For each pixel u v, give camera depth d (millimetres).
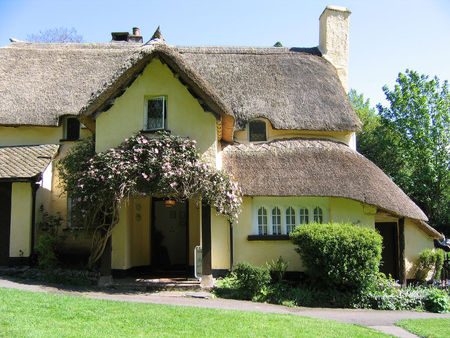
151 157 11023
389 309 11414
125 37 22297
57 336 6172
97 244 11789
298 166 14195
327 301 11484
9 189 13797
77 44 20594
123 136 12180
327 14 20891
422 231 14875
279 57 19359
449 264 15680
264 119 16062
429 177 25297
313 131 16172
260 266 13477
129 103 12344
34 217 13680
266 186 13328
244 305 10141
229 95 16578
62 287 10812
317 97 17109
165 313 8125
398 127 26609
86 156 12367
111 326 6988
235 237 13656
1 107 15266
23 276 12031
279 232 13953
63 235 14336
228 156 14727
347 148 15820
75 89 16312
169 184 10828
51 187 15023
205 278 11586
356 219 13914
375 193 13414
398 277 14602
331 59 20422
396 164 28109
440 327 8969
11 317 6965
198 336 6770
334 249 11328
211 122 12320
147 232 14727
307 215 14148
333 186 13406
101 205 11078
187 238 14703
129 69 11766
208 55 19062
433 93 26203
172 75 12492
